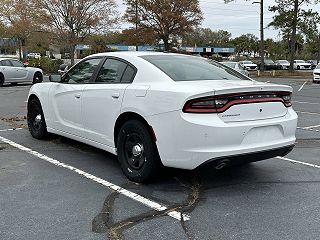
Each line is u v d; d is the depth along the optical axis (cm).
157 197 445
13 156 611
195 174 527
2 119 973
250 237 351
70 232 358
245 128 435
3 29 4134
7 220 381
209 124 419
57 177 512
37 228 365
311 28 4278
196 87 436
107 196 446
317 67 2927
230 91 430
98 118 547
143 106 466
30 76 2259
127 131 491
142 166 477
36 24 3588
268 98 462
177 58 546
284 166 576
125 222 380
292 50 4400
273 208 417
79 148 666
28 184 483
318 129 888
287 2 4134
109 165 569
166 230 363
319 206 424
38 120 716
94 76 573
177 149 435
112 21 3641
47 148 663
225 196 451
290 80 3328
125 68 528
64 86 627
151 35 4625
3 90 1870
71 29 3522
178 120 428
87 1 3453
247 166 572
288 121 479
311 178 520
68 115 617
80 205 420
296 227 371
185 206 420
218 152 420
